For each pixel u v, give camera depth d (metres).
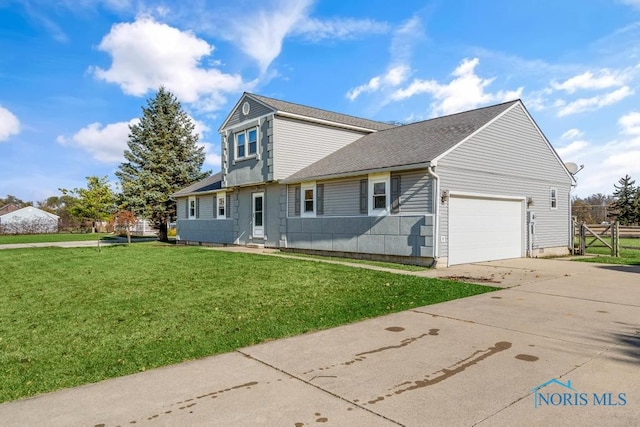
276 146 17.06
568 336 5.07
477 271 11.13
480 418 3.00
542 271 11.17
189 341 5.02
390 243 12.95
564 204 17.33
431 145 13.30
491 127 13.84
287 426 2.91
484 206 13.69
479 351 4.53
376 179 13.47
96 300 7.52
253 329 5.51
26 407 3.28
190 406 3.25
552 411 3.10
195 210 24.34
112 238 32.81
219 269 11.26
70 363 4.32
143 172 28.48
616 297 7.55
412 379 3.76
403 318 6.07
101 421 3.02
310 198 16.16
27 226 42.47
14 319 6.22
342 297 7.61
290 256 14.74
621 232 20.72
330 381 3.73
